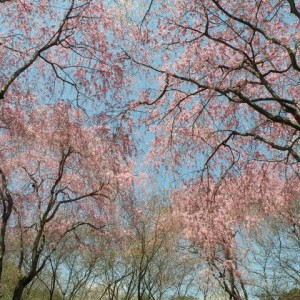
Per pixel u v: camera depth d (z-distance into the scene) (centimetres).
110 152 1254
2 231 1562
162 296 2444
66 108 1416
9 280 1739
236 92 883
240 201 1429
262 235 1873
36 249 1650
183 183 1208
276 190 1497
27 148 1589
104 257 2355
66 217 1969
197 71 1113
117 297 2464
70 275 2572
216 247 1862
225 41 1028
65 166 1756
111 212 1972
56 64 1198
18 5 1217
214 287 2027
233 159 1114
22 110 1387
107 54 1211
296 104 873
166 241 2211
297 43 898
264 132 1185
